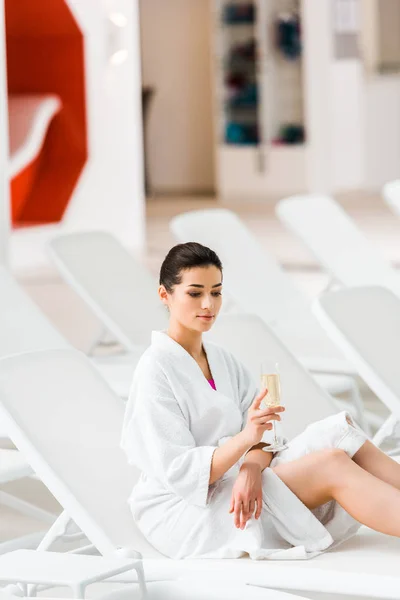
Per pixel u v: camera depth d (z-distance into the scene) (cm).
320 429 464
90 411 512
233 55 2338
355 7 2544
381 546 454
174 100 2531
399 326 658
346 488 447
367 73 2630
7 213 1088
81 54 1648
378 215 2028
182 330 465
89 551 507
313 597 437
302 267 1486
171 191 2567
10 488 700
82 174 1653
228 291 922
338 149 2516
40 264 1586
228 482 458
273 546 453
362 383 910
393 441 752
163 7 2502
